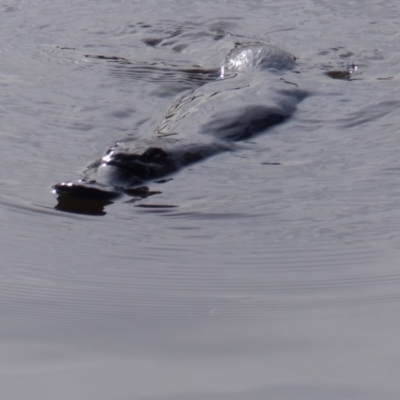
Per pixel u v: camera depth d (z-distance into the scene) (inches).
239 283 547.2
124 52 1175.6
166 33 1257.4
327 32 1262.3
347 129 869.2
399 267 560.7
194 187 717.3
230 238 614.9
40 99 968.3
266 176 744.3
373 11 1360.7
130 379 446.3
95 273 561.3
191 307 518.3
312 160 784.3
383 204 672.4
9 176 741.3
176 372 452.4
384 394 428.1
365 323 494.6
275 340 480.1
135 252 591.8
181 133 829.2
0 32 1252.5
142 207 673.6
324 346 472.7
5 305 523.5
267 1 1419.8
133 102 970.7
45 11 1355.8
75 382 444.8
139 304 522.6
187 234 621.6
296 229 629.3
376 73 1074.1
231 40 1226.0
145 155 742.5
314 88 986.7
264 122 871.7
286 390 433.7
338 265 568.4
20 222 641.0
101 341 485.7
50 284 548.1
